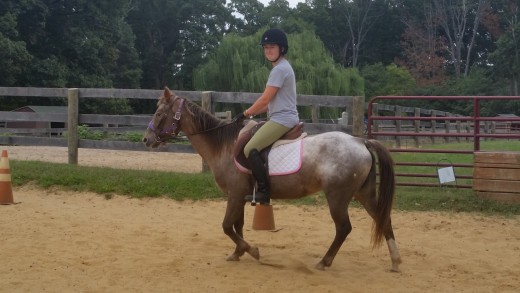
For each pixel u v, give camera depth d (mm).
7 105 38469
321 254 7285
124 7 46656
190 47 60000
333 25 70312
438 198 10188
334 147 6188
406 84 52688
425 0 69188
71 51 42844
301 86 37750
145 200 10500
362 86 42125
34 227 8359
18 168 12211
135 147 13203
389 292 5832
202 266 6594
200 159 16922
